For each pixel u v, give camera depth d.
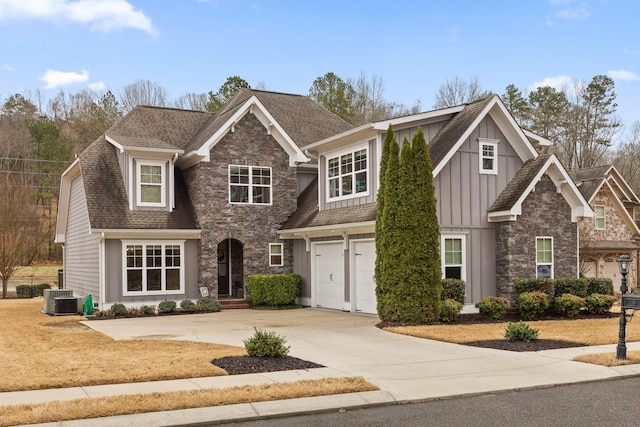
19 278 46.03
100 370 10.98
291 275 24.66
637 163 56.59
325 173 23.91
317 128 29.20
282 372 11.05
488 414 8.77
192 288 23.95
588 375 11.17
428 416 8.68
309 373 10.98
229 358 12.20
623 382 10.88
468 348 13.79
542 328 16.97
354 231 21.55
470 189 20.64
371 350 13.57
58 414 8.16
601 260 33.12
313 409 8.87
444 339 14.83
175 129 27.55
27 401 8.91
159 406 8.66
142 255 23.14
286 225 25.20
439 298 17.89
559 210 21.23
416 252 17.66
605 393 10.04
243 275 25.03
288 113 29.61
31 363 11.74
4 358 12.33
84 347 13.80
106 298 22.44
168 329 17.44
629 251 33.91
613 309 23.00
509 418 8.56
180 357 12.27
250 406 8.91
